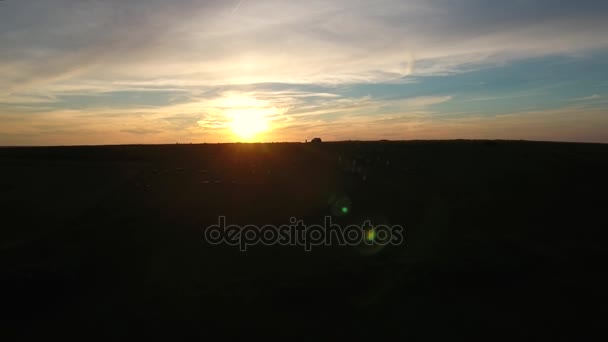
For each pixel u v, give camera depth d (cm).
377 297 1042
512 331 884
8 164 4103
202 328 900
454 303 1010
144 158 4825
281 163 3625
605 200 2044
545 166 2939
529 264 1241
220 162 3934
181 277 1172
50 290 1092
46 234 1564
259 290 1080
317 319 940
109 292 1084
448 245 1409
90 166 3888
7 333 891
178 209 1973
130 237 1532
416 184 2492
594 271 1188
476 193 2236
